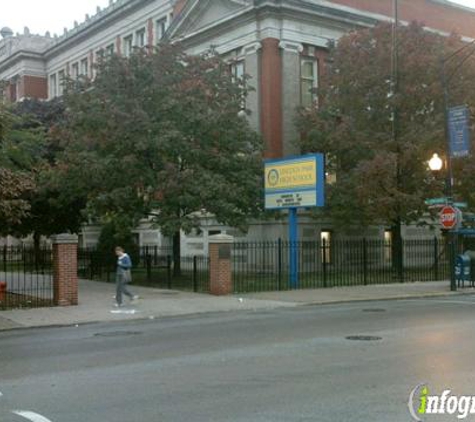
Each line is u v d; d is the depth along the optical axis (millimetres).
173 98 23094
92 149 23766
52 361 9977
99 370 9172
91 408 7020
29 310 17078
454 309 16719
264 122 31062
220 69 25125
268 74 30938
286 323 14148
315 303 18562
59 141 27141
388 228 34125
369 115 28031
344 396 7340
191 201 22422
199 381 8281
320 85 30734
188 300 19250
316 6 31953
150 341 11891
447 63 26438
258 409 6828
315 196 21656
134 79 23531
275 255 30094
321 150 28844
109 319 15555
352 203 26844
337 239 32312
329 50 31609
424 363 9203
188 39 34938
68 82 24875
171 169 22328
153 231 38562
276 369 8977
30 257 36438
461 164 25656
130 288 23250
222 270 20906
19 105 34969
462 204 22688
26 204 17547
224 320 15039
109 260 29422
